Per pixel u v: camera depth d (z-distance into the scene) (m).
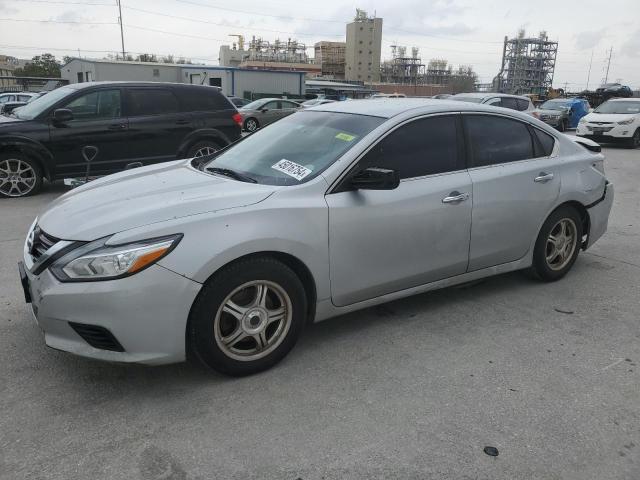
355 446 2.62
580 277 5.02
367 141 3.56
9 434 2.66
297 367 3.34
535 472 2.47
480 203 4.00
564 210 4.66
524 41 100.12
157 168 4.19
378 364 3.39
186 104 9.16
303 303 3.31
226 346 3.09
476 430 2.75
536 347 3.65
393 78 125.56
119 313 2.75
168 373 3.24
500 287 4.73
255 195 3.19
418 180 3.73
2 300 4.27
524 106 17.62
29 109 8.69
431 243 3.79
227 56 128.88
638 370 3.38
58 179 8.46
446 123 3.97
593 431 2.77
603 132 17.06
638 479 2.45
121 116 8.62
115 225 2.90
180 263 2.83
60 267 2.83
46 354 3.44
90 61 42.75
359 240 3.44
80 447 2.58
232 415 2.85
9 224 6.68
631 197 9.10
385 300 3.73
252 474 2.42
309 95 51.97
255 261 3.06
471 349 3.61
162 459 2.51
